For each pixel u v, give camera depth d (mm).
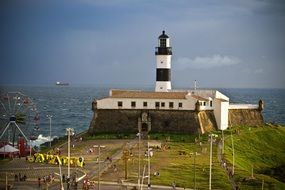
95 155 152500
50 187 116188
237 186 123562
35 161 144250
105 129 193875
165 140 177375
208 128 194250
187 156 152125
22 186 116562
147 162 141500
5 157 153000
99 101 195625
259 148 183625
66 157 142125
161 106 193000
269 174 155000
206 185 122062
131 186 117688
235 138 185250
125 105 194500
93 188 115125
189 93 198750
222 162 145875
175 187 118562
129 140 177375
